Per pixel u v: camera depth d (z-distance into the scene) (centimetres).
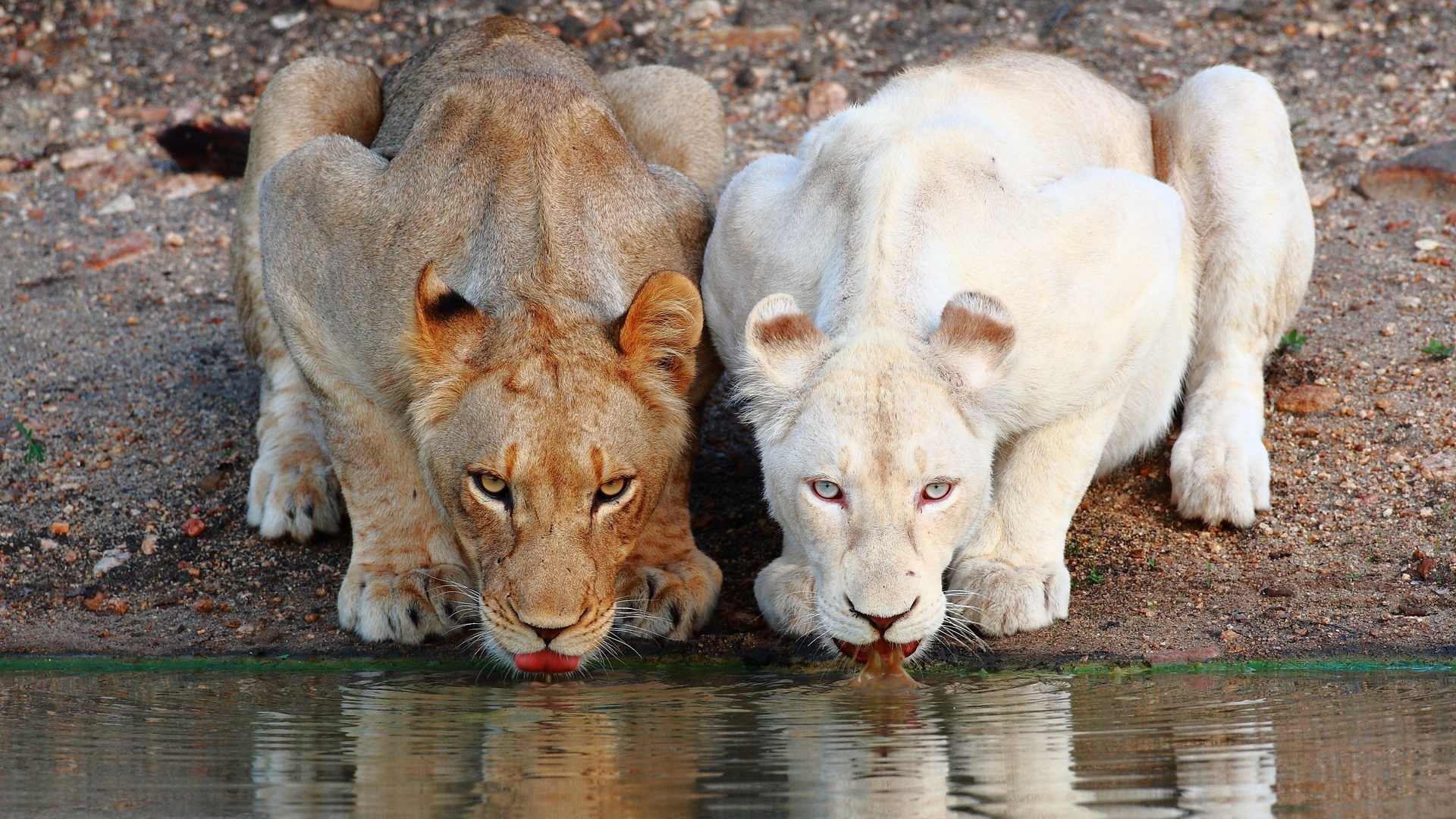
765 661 893
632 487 844
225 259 1531
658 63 1780
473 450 827
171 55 1853
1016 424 876
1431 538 989
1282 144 1110
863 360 775
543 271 884
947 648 901
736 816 604
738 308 932
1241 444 1052
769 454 797
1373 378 1171
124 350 1365
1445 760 663
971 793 629
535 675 873
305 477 1088
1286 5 1806
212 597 1024
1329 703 768
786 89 1725
